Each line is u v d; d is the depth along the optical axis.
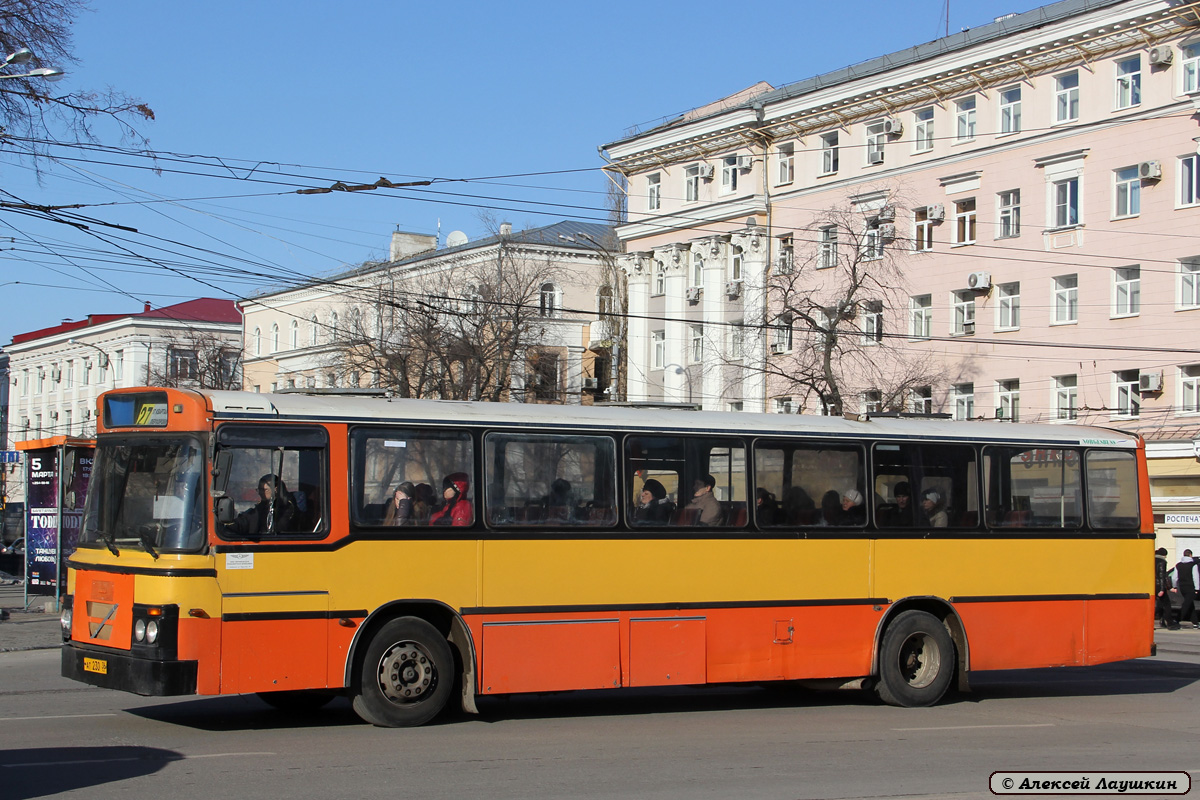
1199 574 27.52
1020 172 37.66
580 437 12.09
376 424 11.23
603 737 10.96
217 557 10.44
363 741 10.43
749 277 44.47
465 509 11.48
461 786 8.58
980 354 38.59
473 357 43.03
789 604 12.82
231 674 10.40
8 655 17.78
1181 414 33.94
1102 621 14.55
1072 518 14.56
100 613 10.90
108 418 11.37
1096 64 35.84
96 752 9.75
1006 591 14.03
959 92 39.34
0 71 20.55
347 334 49.38
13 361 90.31
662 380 48.25
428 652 11.26
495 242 52.09
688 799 8.27
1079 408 35.97
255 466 10.72
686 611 12.30
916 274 40.31
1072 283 36.59
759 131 44.53
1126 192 35.25
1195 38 33.44
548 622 11.70
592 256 53.94
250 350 69.00
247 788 8.39
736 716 12.62
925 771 9.45
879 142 41.66
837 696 14.52
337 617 10.84
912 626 13.48
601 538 12.01
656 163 48.31
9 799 7.99
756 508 12.81
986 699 14.55
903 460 13.69
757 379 43.88
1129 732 11.78
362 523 11.03
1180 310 33.81
